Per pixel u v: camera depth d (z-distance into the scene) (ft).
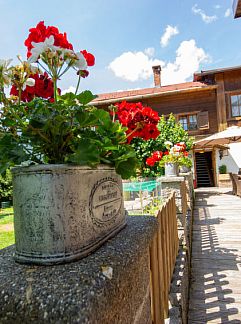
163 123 28.63
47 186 1.94
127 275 2.16
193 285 8.34
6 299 1.58
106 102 37.27
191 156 37.40
